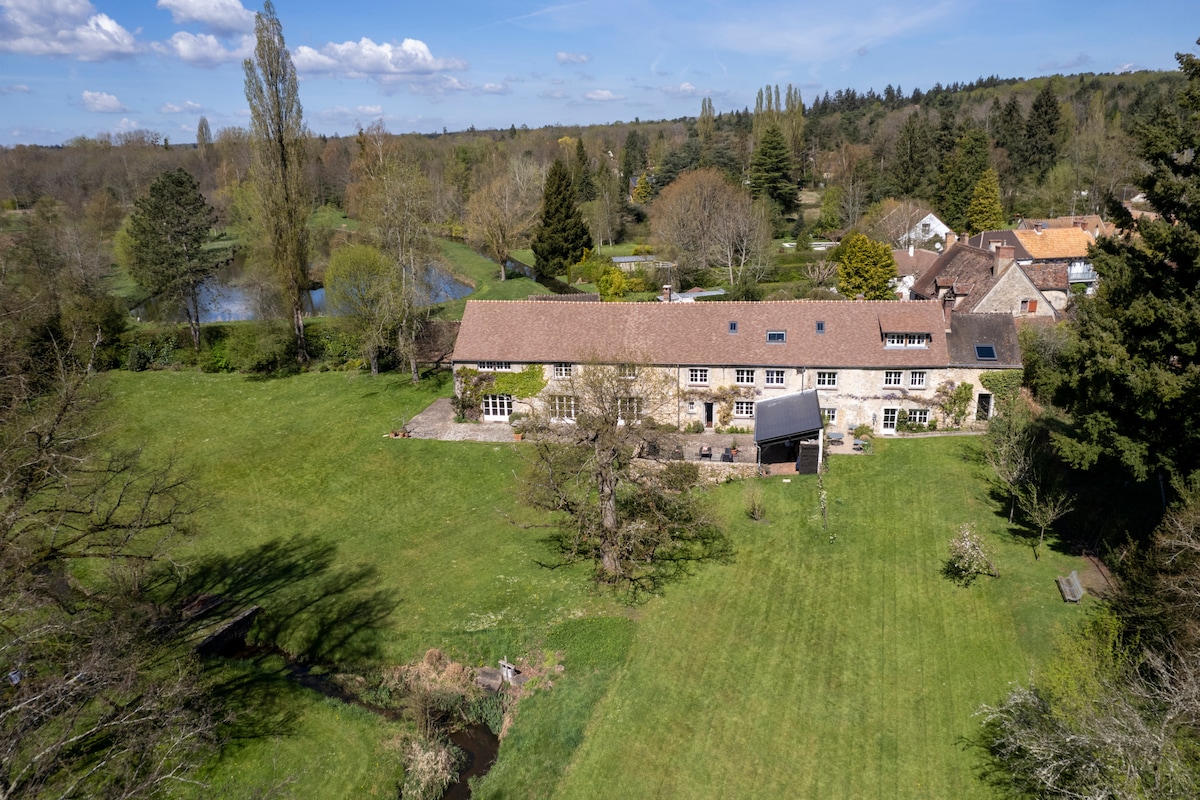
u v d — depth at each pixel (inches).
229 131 6624.0
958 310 2632.9
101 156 6181.1
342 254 2647.6
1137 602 1143.6
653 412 1936.5
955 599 1315.2
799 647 1224.8
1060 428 1774.1
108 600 1219.2
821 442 1772.9
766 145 5251.0
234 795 951.6
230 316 3499.0
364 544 1599.4
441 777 1018.1
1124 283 1314.0
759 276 3750.0
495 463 1913.1
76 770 922.7
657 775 1004.6
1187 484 1195.3
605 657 1215.6
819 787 974.4
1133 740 749.3
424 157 6565.0
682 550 1520.7
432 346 2748.5
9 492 1005.8
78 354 1560.0
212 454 2022.6
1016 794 934.4
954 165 4953.3
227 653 1284.4
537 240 4409.5
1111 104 7519.7
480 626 1311.5
